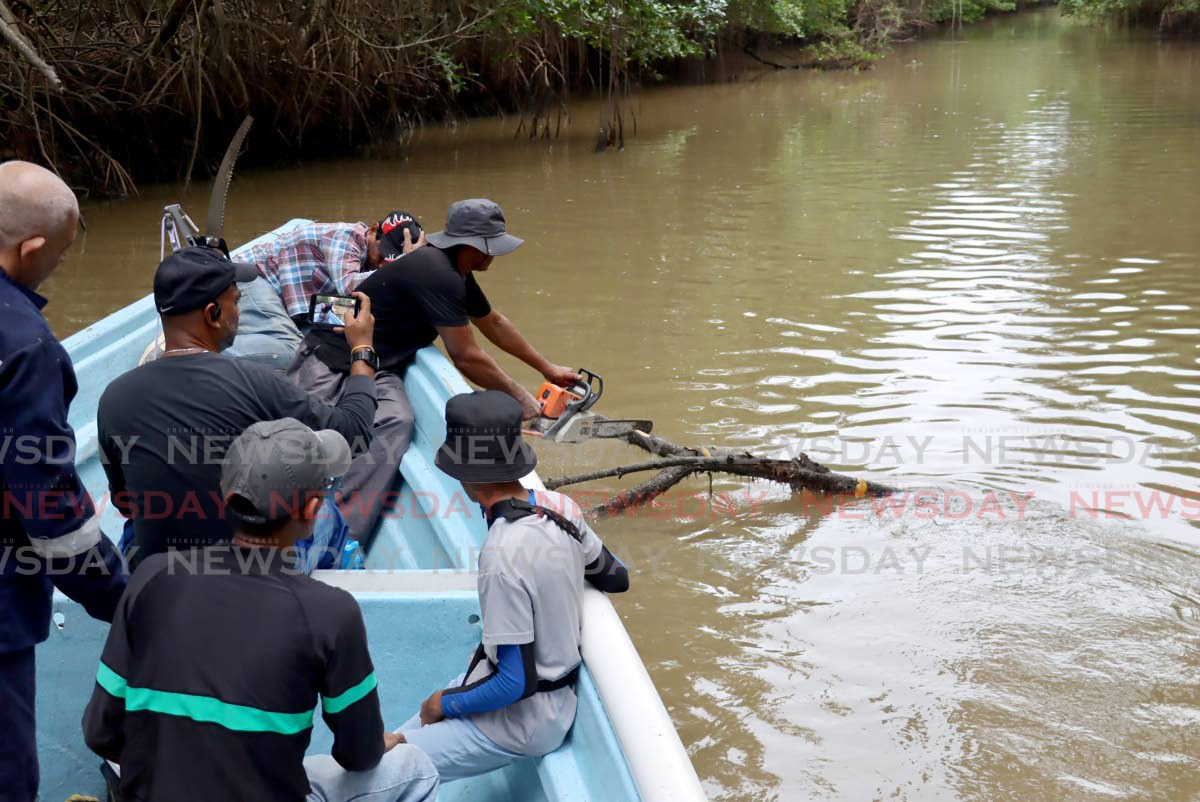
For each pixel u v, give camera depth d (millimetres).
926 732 4184
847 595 5117
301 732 1977
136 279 10477
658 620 4953
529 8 18781
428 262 4582
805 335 8492
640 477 6371
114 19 16906
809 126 20047
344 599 2037
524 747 2609
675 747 2246
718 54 29422
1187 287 9383
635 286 9891
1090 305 9016
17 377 2176
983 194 13391
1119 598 5012
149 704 1942
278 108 17594
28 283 2309
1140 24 40469
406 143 19594
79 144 16172
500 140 19625
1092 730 4184
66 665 3037
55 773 3051
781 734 4199
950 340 8305
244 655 1926
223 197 3930
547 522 2617
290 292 5148
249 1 16844
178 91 16562
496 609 2529
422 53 19062
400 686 3057
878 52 34406
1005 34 41969
